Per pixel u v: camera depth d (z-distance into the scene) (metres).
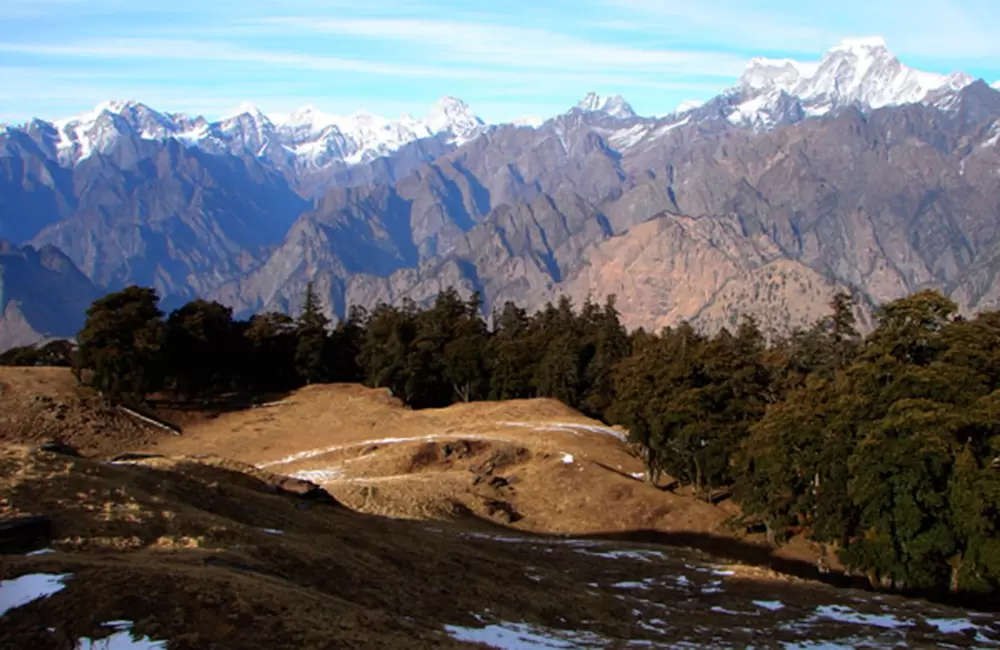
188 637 18.55
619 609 32.81
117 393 83.12
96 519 25.20
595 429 83.81
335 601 23.52
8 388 82.62
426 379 110.06
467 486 61.31
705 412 62.91
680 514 59.88
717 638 30.00
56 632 18.30
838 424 49.09
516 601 30.48
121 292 84.88
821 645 30.45
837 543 51.00
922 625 34.41
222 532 26.72
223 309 103.00
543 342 110.62
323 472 66.31
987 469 41.50
